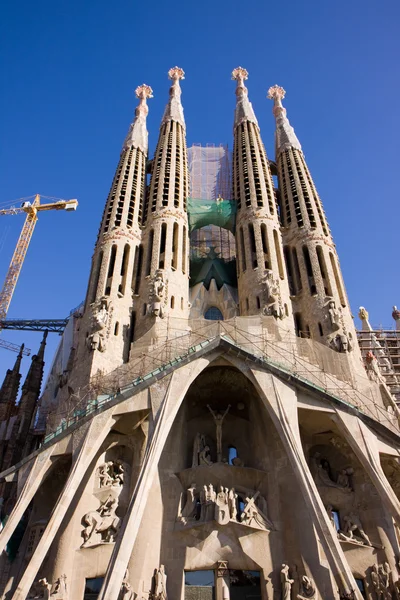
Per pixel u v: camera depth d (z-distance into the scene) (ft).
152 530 106.32
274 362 116.78
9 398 188.85
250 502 109.29
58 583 97.04
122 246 157.07
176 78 240.73
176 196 176.96
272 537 106.11
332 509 111.65
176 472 116.57
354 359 134.21
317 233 163.73
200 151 238.48
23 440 161.07
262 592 100.22
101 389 119.03
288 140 202.49
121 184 178.40
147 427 115.34
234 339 124.88
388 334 211.41
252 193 175.22
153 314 138.21
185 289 153.79
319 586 98.48
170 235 161.27
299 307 152.97
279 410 109.19
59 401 136.36
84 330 139.23
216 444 124.98
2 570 113.09
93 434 107.14
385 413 121.29
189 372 114.42
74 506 106.42
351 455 116.67
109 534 104.99
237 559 102.83
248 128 207.72
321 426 118.42
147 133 211.82
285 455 115.44
